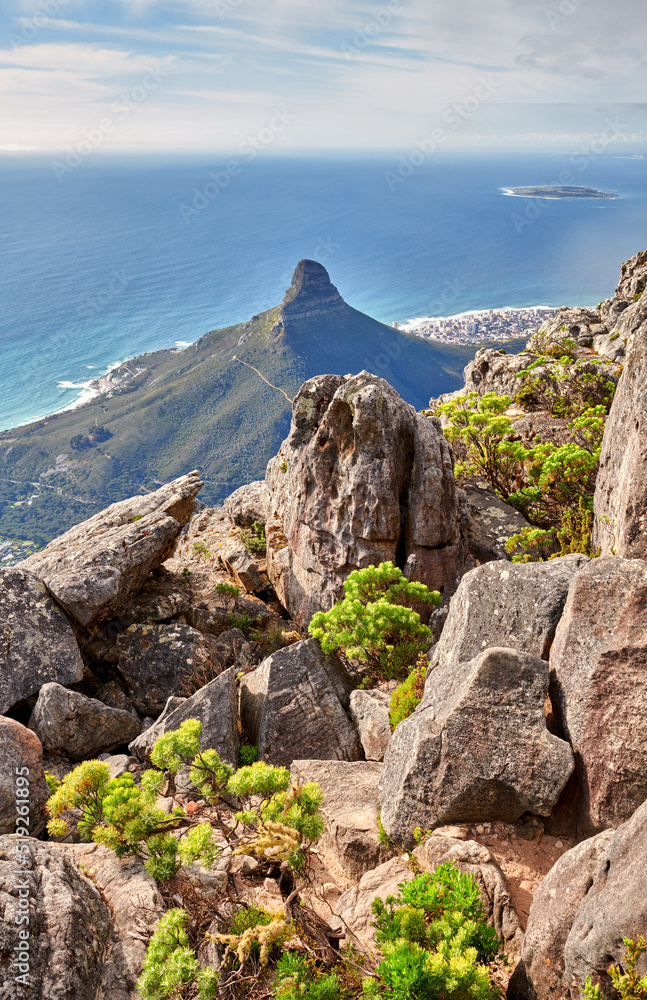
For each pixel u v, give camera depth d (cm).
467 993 677
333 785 1301
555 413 3819
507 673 1033
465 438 3203
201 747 1521
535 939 755
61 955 816
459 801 992
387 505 2247
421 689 1473
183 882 1096
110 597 2125
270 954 937
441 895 810
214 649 2244
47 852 1012
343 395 2334
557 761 941
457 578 2256
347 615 1752
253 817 962
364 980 736
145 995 791
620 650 970
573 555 1327
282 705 1605
